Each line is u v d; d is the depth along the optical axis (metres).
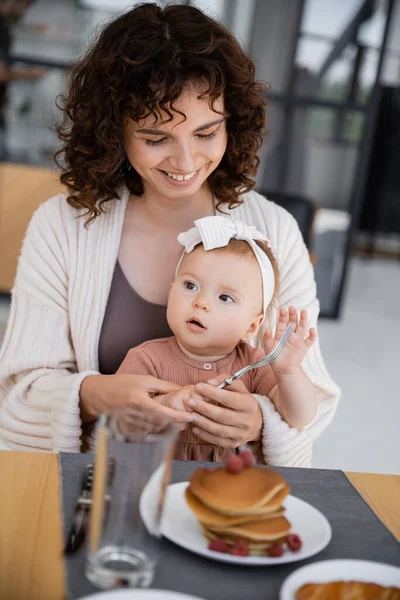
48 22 3.89
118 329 1.38
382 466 2.67
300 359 1.15
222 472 0.80
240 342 1.33
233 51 1.25
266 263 1.28
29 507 0.86
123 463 0.71
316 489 0.95
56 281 1.39
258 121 1.36
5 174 4.05
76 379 1.26
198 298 1.24
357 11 4.31
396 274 6.47
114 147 1.29
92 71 1.27
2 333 3.58
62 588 0.73
